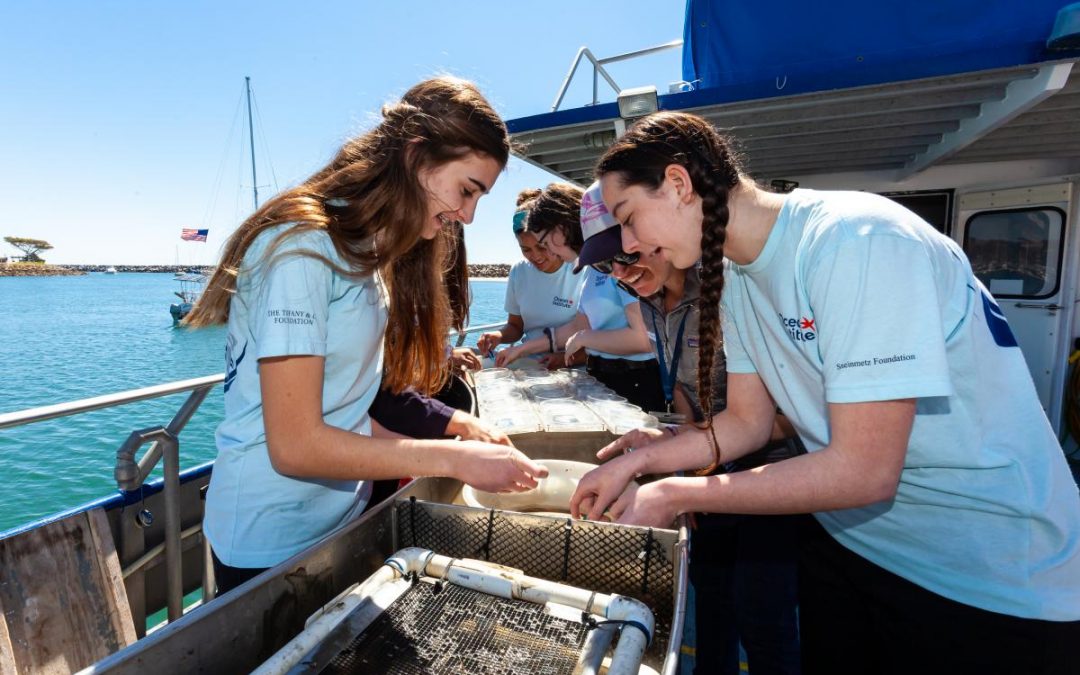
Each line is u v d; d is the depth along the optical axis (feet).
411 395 4.87
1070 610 3.45
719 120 10.87
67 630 5.52
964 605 3.72
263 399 3.10
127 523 6.72
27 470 33.63
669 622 2.91
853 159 13.85
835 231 3.16
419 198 3.42
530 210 8.55
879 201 3.25
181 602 6.70
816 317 3.26
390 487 5.23
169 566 6.52
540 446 5.24
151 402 48.21
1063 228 13.06
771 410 4.58
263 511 3.57
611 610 2.46
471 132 3.35
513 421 5.49
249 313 3.43
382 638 2.38
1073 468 13.26
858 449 3.07
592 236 4.97
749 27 9.82
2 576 5.16
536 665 2.22
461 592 2.69
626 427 5.25
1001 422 3.51
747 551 5.11
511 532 3.19
